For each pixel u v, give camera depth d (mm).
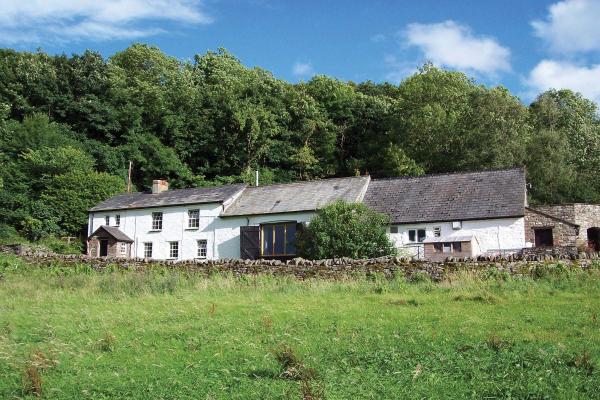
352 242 28312
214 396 8688
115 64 78062
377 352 10633
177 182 60875
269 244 37906
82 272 26375
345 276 21484
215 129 66875
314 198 38969
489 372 9211
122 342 12461
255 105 68812
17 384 9695
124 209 44594
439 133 56344
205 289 20156
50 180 50719
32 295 19656
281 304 16500
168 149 62562
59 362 10898
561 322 12438
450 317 13500
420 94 62094
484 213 33531
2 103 59125
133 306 16906
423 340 11414
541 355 9695
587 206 43281
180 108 68438
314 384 8922
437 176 38906
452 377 9055
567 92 69500
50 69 64750
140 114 64688
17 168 51781
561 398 7762
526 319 12875
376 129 73125
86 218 49375
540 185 52562
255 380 9375
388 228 35531
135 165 61156
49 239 46438
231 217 40031
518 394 8070
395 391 8508
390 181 40000
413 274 20266
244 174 62031
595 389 8070
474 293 16656
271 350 10922
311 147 70000
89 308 16641
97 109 62375
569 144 58812
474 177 37500
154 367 10523
